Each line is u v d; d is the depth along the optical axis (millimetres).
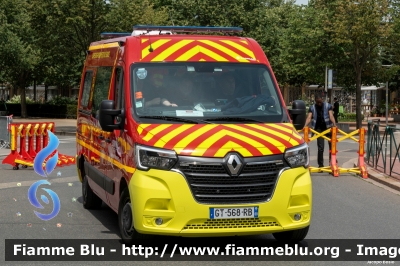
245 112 8445
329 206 11602
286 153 7590
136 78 8555
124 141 8148
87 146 10852
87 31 36344
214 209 7340
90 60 11344
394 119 53656
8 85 75500
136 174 7531
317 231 9391
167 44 8992
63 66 53594
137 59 8734
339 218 10438
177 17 49938
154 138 7570
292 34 39125
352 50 37188
